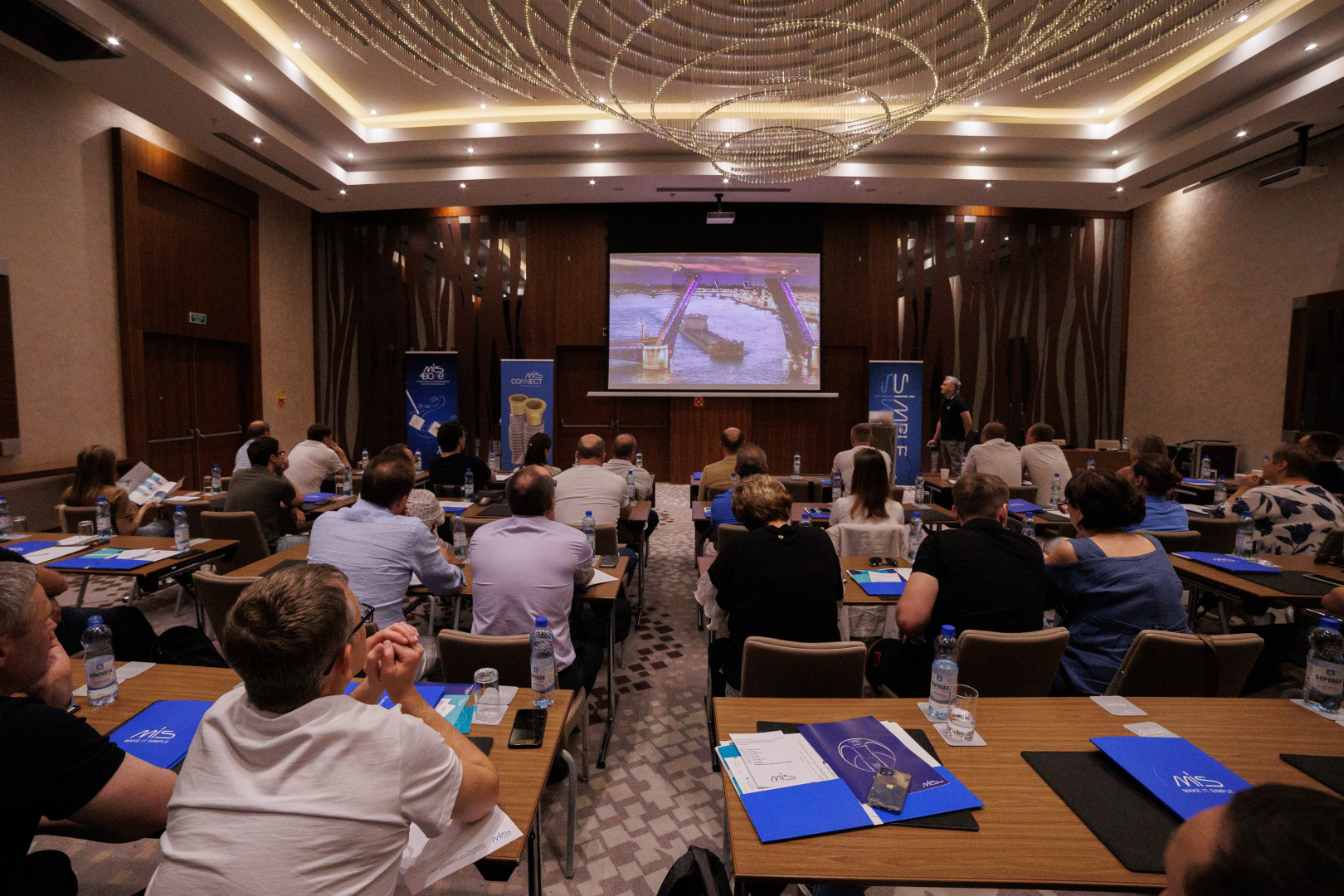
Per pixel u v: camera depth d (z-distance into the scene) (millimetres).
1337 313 6488
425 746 971
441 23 5258
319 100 6195
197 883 813
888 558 3096
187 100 5684
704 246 9031
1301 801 518
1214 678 1816
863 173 7555
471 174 7723
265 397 8594
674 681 3262
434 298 9383
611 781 2412
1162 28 5234
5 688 1224
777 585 2092
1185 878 554
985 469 5379
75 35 4680
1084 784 1287
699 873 917
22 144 5590
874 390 8852
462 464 5055
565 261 9188
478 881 1907
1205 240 7984
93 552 3180
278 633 900
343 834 853
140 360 6684
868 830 1158
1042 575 2074
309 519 4672
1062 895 1970
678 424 9172
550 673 1756
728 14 5055
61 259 5934
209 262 7664
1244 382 7480
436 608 4012
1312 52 5227
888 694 2232
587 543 2471
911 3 4852
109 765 1081
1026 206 8781
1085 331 9125
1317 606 2598
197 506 4281
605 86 6332
